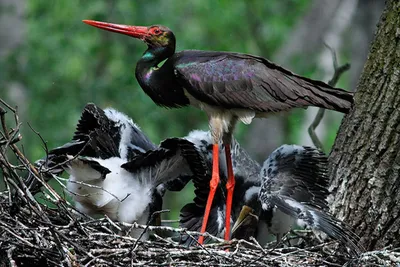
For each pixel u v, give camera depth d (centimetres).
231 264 1093
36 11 2616
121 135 1347
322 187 1269
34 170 1123
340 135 1290
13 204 1078
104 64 2564
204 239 1313
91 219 1153
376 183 1241
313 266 1123
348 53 2627
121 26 1384
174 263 1084
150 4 2530
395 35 1246
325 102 1271
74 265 1030
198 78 1313
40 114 2306
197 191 1338
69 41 2523
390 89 1237
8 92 2342
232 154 1403
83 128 1355
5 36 2488
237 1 2745
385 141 1237
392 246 1231
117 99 2369
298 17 2731
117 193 1260
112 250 1079
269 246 1323
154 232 1317
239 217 1320
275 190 1264
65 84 2403
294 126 2459
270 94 1292
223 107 1315
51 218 1153
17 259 1073
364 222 1246
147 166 1284
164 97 1373
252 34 2745
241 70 1305
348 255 1163
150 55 1379
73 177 1246
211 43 2742
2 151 1073
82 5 2589
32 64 2402
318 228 1193
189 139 1391
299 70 2511
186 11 2750
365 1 2234
